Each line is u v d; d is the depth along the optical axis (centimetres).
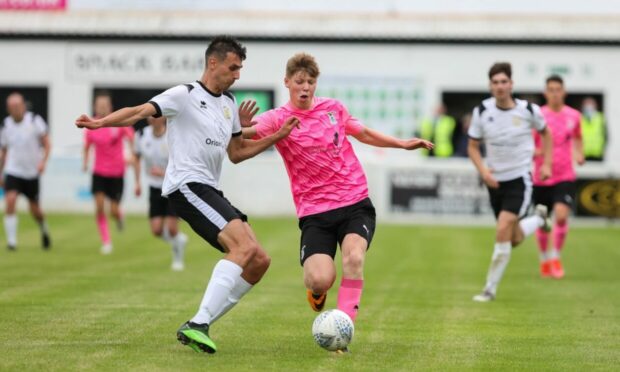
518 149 3662
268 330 2805
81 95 8931
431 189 7188
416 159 7612
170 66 8894
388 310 3291
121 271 4372
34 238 5975
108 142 5366
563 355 2477
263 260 2459
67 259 4884
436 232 6506
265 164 7450
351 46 8775
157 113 2381
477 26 8731
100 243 5744
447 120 8112
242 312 3172
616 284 4166
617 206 7250
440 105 8319
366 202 2575
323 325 2362
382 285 4031
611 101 8688
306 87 2562
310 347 2520
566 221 4441
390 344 2603
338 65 8781
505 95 3631
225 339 2633
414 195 7200
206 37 8850
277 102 8844
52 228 6506
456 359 2394
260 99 8850
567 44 8688
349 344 2583
